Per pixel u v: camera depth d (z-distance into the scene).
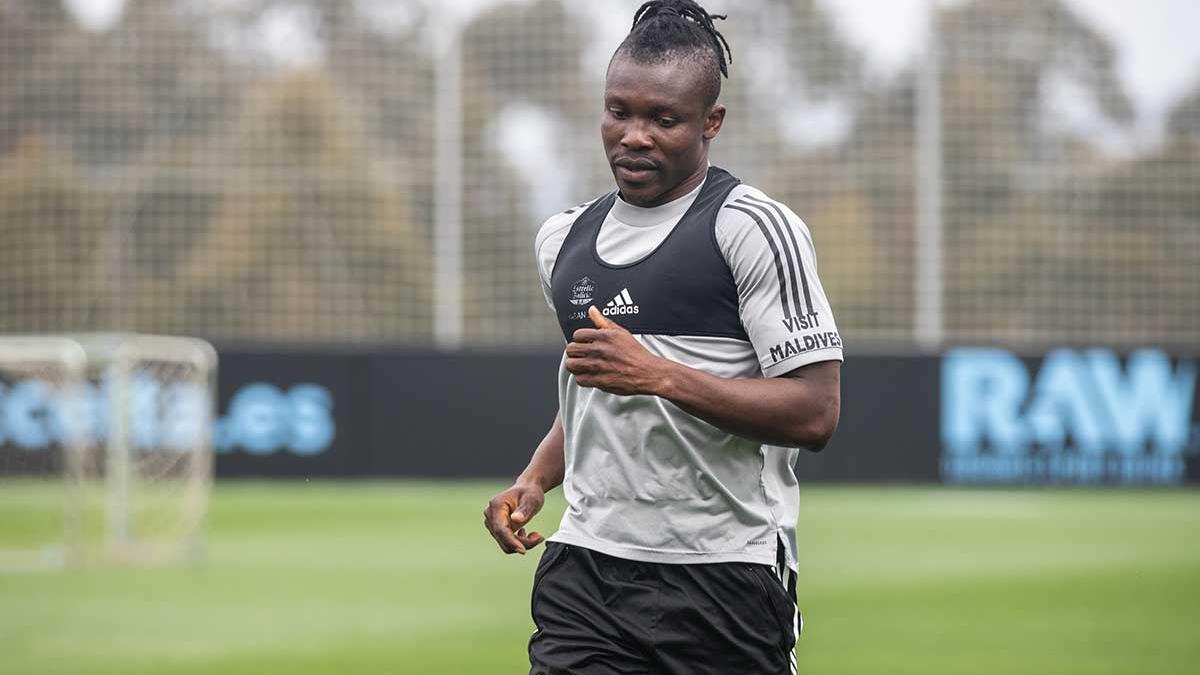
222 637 24.84
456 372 55.12
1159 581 31.81
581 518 11.92
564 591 11.90
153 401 48.44
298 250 59.09
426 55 59.31
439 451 55.12
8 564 35.91
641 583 11.65
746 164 57.59
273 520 44.34
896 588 30.55
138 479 48.41
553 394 55.22
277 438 54.94
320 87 59.22
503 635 24.95
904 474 54.56
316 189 59.06
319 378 55.03
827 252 57.00
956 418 54.69
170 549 36.75
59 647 23.95
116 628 25.84
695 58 11.36
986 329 57.03
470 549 37.41
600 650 11.66
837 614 27.23
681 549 11.60
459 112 57.47
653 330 11.55
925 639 24.62
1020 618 26.91
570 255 11.98
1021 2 57.22
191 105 59.19
